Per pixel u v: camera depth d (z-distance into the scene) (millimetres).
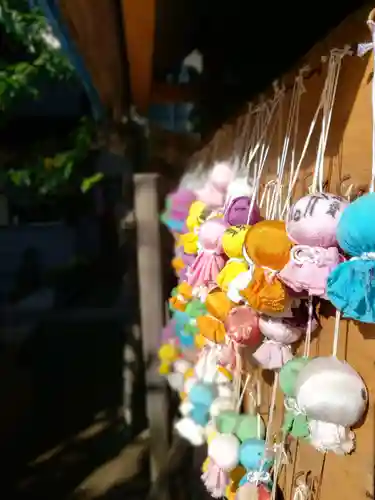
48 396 2932
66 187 2742
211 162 1545
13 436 2547
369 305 454
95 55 1385
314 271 528
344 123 576
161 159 2449
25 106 2580
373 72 495
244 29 1032
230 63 1287
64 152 2629
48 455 2373
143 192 2053
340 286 462
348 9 682
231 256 752
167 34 1260
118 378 3113
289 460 741
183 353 1544
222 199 1031
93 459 2320
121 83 1831
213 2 996
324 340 610
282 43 949
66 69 2426
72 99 2615
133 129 2463
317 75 679
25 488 2137
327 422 492
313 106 692
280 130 850
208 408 1101
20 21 2400
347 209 471
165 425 2037
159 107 2412
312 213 526
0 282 3641
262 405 917
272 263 581
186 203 1387
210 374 1114
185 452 2014
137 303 2553
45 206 3068
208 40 1263
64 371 3188
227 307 786
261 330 683
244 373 983
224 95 1395
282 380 586
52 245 3656
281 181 756
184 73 1795
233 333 703
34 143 2609
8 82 2375
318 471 625
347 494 535
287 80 822
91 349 3336
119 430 2549
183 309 1229
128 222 2629
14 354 3309
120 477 2166
